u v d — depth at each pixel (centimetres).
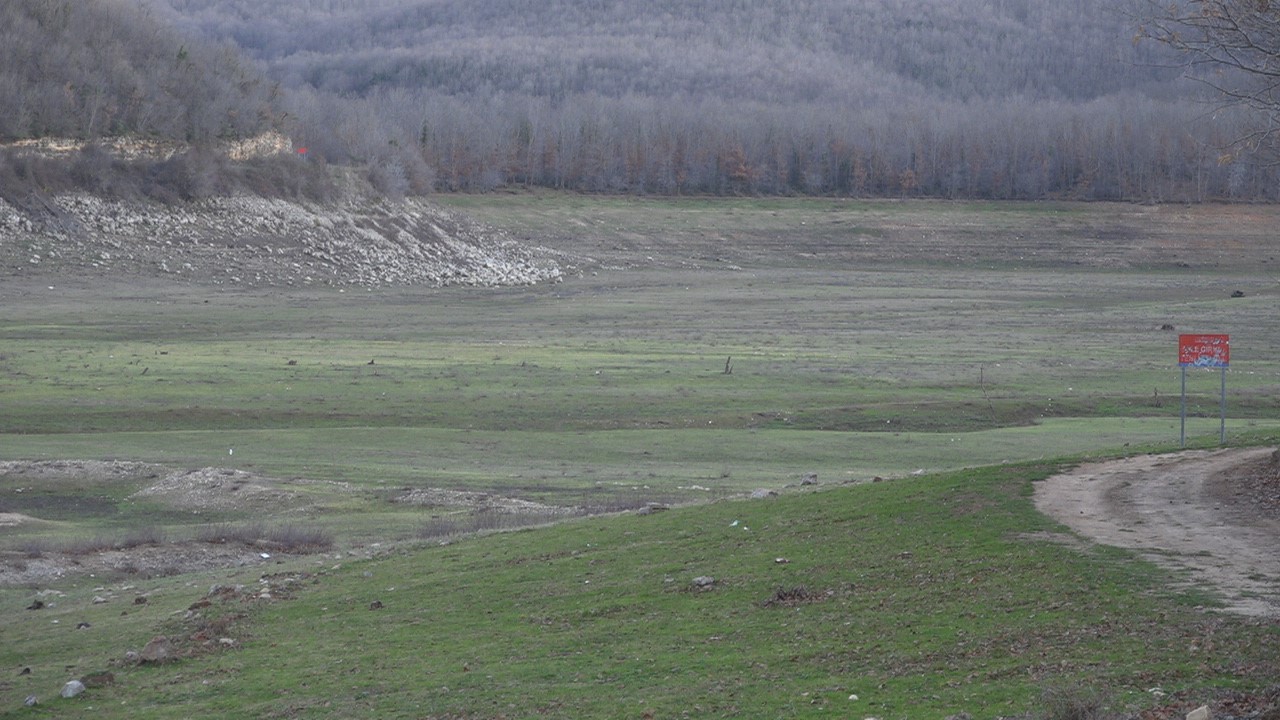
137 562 3338
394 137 18500
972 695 1462
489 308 12400
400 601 2403
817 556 2306
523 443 5709
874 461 5322
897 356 9044
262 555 3459
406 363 8088
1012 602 1823
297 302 11812
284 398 6662
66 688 1914
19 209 12294
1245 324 11444
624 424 6316
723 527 2733
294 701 1803
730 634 1898
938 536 2286
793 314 12331
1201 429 5994
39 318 9825
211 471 4706
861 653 1705
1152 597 1748
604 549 2678
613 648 1902
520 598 2312
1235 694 1348
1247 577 1827
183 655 2114
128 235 12700
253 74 16788
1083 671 1486
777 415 6519
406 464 5159
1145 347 9838
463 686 1783
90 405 6266
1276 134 2102
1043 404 6938
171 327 9881
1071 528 2230
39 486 4600
